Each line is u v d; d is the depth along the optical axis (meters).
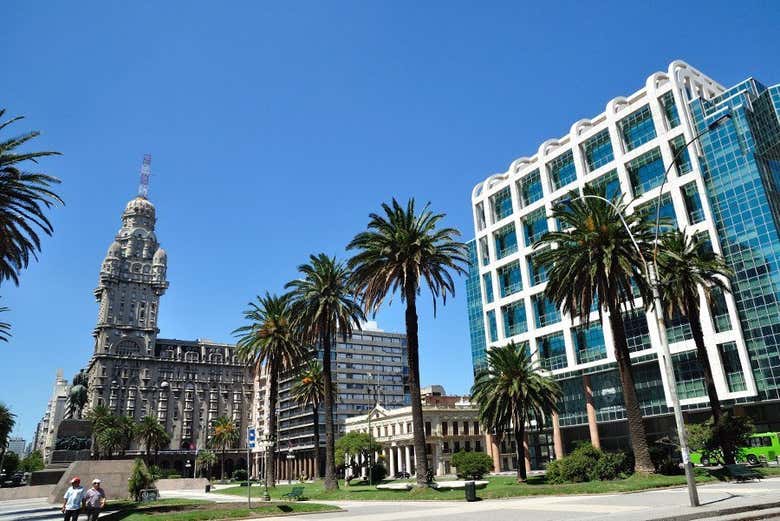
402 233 36.94
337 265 49.56
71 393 64.38
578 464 35.91
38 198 31.41
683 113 62.62
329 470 44.12
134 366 172.75
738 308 56.41
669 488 29.20
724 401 55.41
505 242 85.38
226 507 27.30
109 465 48.38
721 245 58.62
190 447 171.12
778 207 57.00
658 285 22.23
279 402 168.12
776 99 59.59
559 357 72.88
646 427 63.84
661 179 63.72
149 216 197.88
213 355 187.62
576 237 36.97
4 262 32.16
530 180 82.50
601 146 72.00
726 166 59.44
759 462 46.41
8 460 145.00
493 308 84.75
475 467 52.00
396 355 171.50
